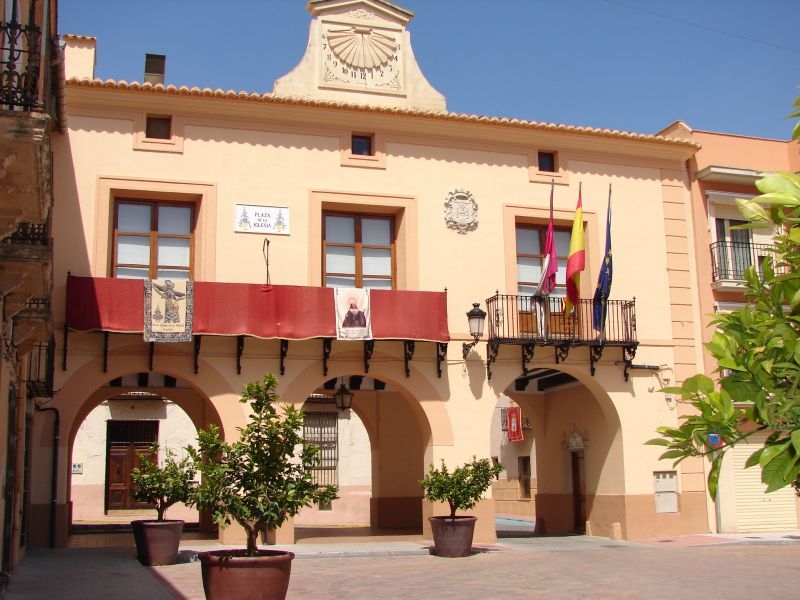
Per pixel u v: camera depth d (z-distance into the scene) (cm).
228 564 925
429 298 1838
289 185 1862
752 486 2092
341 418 2862
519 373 1934
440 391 1875
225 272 1794
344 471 2831
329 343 1798
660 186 2147
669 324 2077
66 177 1733
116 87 1750
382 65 2027
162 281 1681
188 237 1833
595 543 1866
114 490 2958
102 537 2027
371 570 1446
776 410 365
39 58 842
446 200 1958
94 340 1686
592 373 1969
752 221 397
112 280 1662
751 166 2238
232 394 1750
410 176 1945
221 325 1705
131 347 1709
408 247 1914
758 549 1778
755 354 379
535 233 2059
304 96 1948
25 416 1464
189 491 979
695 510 2019
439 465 1844
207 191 1808
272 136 1872
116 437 2988
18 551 1390
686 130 2200
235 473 962
